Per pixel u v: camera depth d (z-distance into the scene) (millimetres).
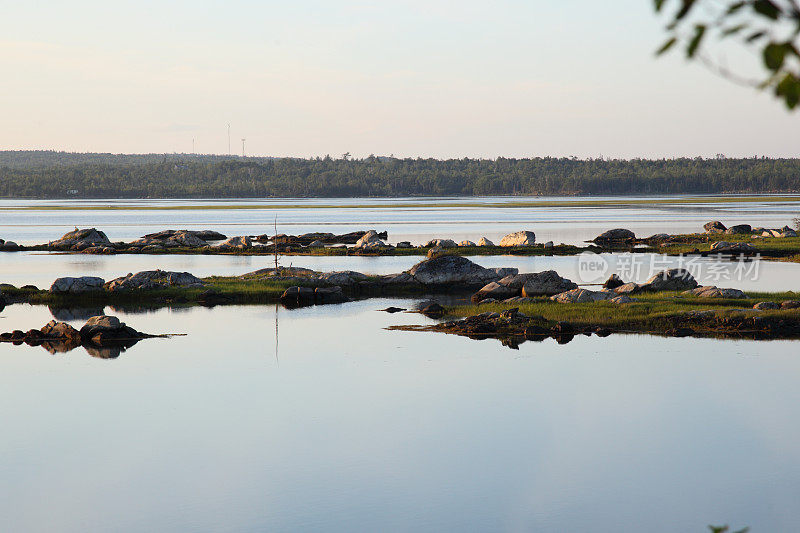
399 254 112938
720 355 44969
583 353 46156
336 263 102188
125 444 31859
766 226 174875
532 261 100312
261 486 27344
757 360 43625
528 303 61344
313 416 35188
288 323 58094
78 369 44094
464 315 59844
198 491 27062
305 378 41625
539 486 27188
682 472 28172
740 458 29453
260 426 33875
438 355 46406
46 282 82625
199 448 31344
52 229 187875
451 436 32250
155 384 40781
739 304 56969
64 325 53094
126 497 26609
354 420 34531
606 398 37156
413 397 37875
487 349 47812
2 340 52125
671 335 50844
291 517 24953
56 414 35844
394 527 24000
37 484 27875
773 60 4617
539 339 50406
